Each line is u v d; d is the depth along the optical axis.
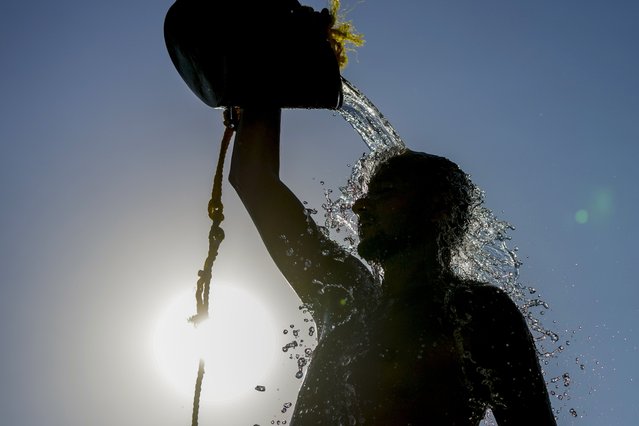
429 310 3.17
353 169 3.88
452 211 3.42
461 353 3.09
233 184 3.67
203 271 3.41
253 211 3.59
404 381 3.06
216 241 3.44
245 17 3.66
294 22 3.71
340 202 3.91
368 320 3.28
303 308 3.63
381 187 3.40
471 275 3.58
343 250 3.57
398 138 3.83
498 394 3.07
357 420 3.05
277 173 3.64
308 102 3.67
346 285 3.44
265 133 3.66
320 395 3.18
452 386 3.06
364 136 3.87
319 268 3.50
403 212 3.35
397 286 3.32
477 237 3.61
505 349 3.06
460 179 3.49
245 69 3.62
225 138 3.73
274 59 3.63
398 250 3.33
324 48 3.69
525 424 3.04
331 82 3.66
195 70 3.70
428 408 3.03
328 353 3.28
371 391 3.07
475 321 3.09
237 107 3.72
